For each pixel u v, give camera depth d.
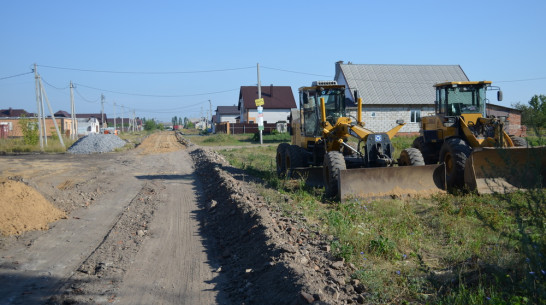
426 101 38.69
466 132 11.91
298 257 5.96
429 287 5.23
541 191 4.63
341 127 11.84
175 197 12.41
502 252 5.85
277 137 48.50
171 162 23.59
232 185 11.98
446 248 6.80
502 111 33.47
